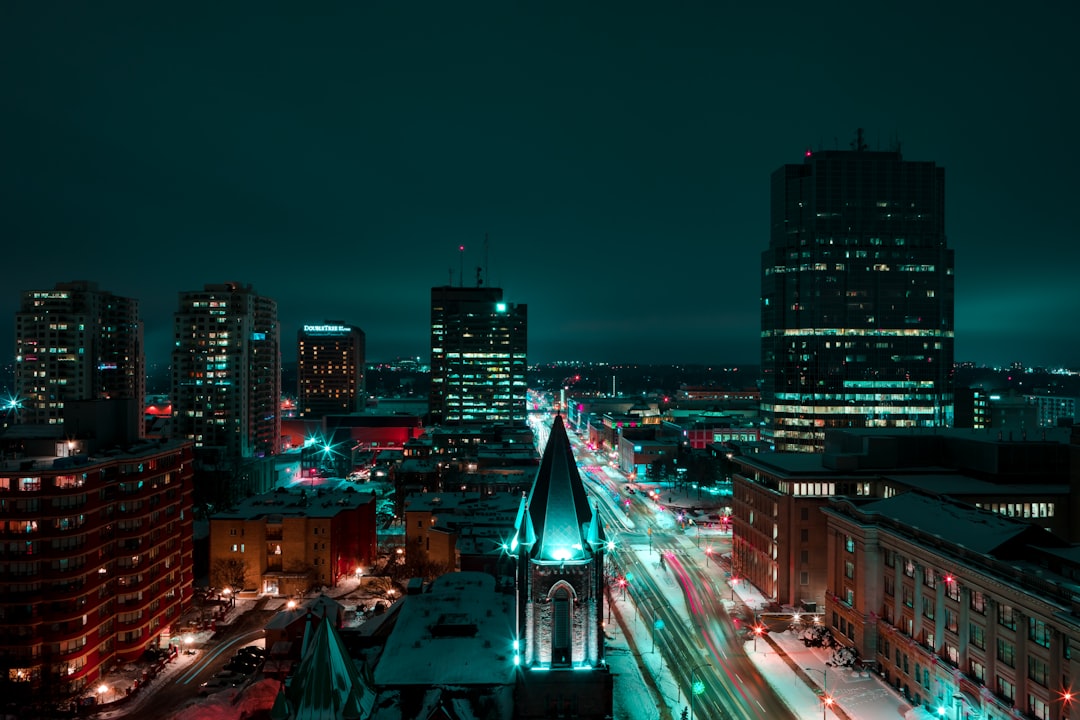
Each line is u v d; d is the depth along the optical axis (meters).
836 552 101.81
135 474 98.81
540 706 55.69
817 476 118.81
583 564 55.94
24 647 86.06
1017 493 109.12
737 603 119.50
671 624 109.19
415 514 132.00
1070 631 62.28
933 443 125.88
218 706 73.94
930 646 81.75
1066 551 72.69
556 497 56.88
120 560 97.44
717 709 80.94
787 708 81.31
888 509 96.38
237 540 124.75
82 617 89.31
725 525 180.50
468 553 112.88
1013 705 69.50
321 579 127.12
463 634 66.25
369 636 73.19
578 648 56.34
